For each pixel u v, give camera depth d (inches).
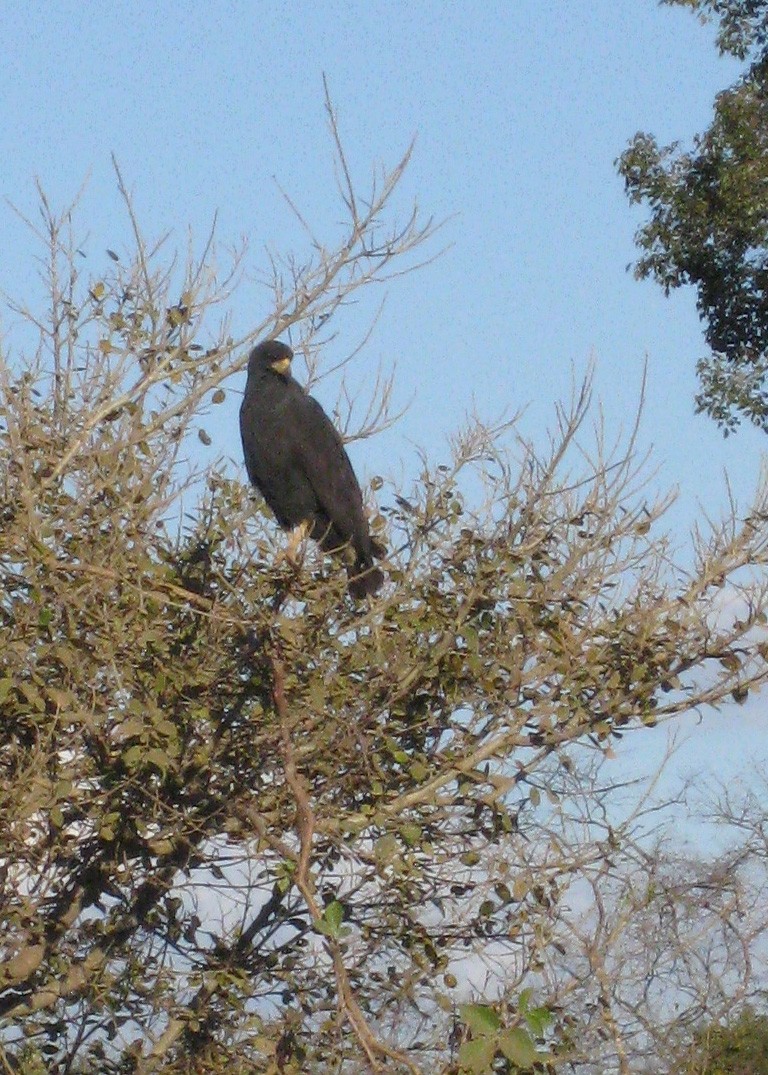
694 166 1054.4
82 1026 418.0
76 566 386.3
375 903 426.0
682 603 427.2
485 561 417.4
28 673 394.0
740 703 421.4
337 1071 394.3
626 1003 382.6
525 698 427.2
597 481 451.8
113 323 464.8
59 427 448.5
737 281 1053.8
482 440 464.4
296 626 387.9
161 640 394.0
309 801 363.6
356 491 552.7
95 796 409.1
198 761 401.1
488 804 406.0
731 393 1056.2
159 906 436.5
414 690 425.4
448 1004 384.2
